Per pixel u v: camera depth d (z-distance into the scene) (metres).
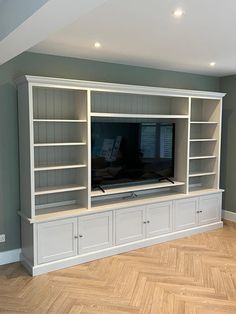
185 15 2.58
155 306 2.94
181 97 4.75
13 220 3.85
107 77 4.39
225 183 5.67
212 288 3.28
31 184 3.52
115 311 2.86
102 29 2.95
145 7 2.40
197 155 5.46
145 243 4.39
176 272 3.63
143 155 4.61
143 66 4.67
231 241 4.63
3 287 3.26
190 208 4.88
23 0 1.91
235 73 5.29
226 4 2.34
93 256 3.93
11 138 3.76
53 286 3.29
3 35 2.29
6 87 3.67
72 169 4.19
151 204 4.43
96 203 4.21
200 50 3.75
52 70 3.95
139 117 4.34
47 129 3.94
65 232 3.72
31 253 3.60
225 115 5.59
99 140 4.16
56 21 1.90
